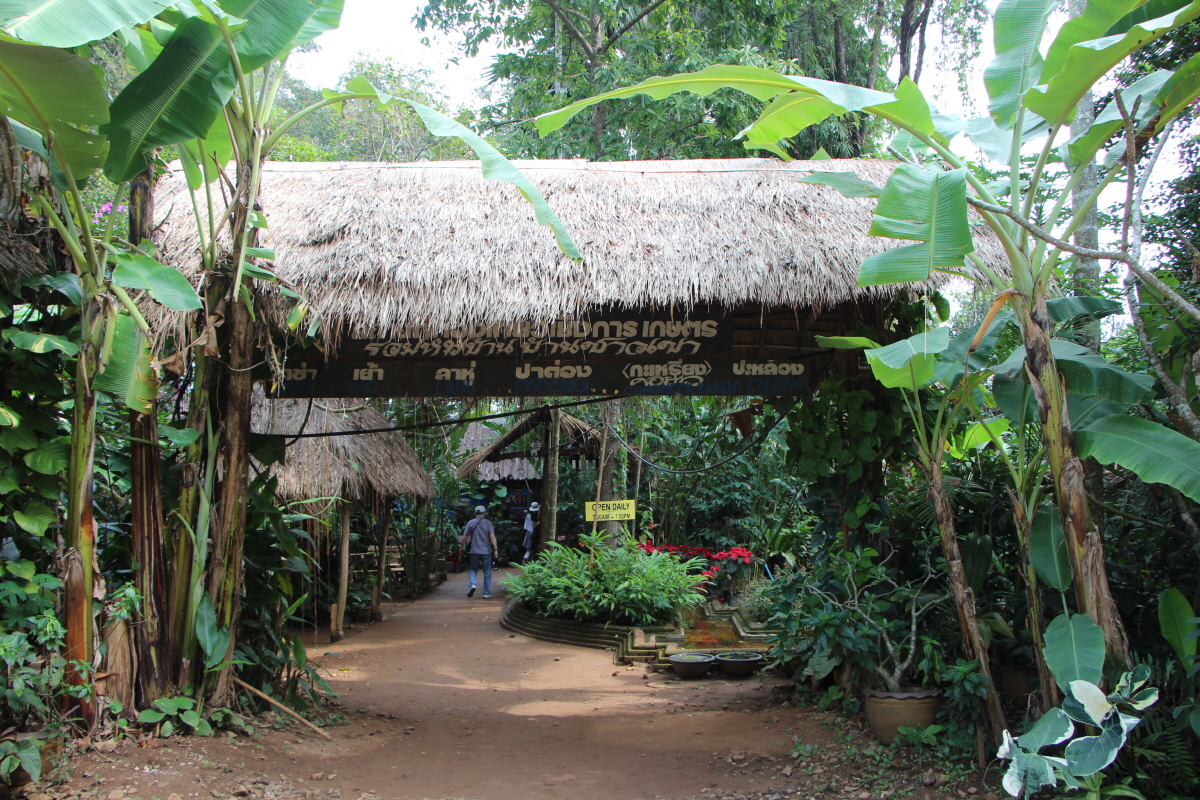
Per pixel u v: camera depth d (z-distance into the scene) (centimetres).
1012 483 607
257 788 443
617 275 585
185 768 446
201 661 525
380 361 650
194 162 511
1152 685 424
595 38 1449
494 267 584
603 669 902
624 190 677
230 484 533
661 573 1062
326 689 671
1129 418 418
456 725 649
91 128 462
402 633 1149
